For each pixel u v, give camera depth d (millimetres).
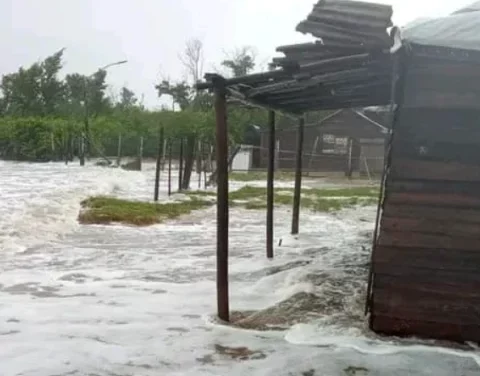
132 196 16016
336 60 4262
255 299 5824
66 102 47906
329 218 12758
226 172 5031
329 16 4227
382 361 4074
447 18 4109
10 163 33000
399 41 4039
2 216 10172
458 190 4352
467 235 4352
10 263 7449
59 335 4613
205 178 20562
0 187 15867
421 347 4309
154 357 4172
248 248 8812
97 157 34469
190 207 14078
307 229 10930
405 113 4363
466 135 4305
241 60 40844
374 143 30031
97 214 11648
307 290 6039
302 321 5023
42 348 4293
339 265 7398
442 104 4293
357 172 30359
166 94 54062
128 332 4730
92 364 4012
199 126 23859
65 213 11539
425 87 4309
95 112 43281
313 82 4816
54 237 9500
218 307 5117
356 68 4438
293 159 31438
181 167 18609
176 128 24000
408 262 4426
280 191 18734
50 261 7660
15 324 4879
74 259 7844
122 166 29859
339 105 7359
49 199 12914
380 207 4457
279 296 5926
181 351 4297
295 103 7172
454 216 4363
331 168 31172
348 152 28969
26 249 8398
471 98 4258
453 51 4055
